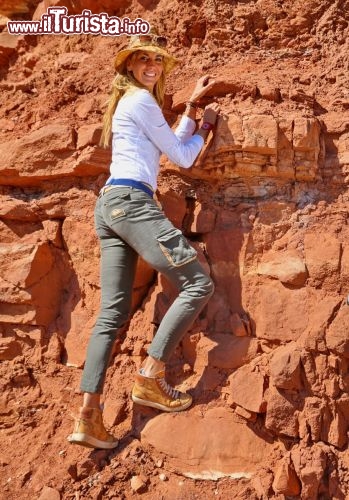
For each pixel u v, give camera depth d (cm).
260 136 304
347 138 317
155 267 274
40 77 423
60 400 318
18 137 372
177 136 305
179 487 269
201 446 276
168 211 324
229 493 264
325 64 356
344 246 295
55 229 344
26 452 300
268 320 294
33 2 485
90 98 371
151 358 280
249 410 277
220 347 298
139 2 425
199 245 322
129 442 286
